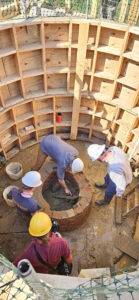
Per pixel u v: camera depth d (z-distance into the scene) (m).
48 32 3.86
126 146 5.27
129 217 4.49
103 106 5.01
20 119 4.82
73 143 5.80
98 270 2.52
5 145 4.94
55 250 2.38
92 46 3.96
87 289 1.55
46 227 2.32
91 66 4.41
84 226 4.35
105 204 4.64
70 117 5.50
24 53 3.93
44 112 5.02
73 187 4.71
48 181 4.57
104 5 4.06
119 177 3.31
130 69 4.10
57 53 4.17
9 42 3.71
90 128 5.44
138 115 4.43
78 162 3.48
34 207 3.26
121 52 3.83
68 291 1.64
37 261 2.38
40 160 4.54
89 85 4.75
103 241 4.17
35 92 4.64
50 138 3.85
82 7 4.11
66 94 4.70
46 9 4.02
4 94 4.32
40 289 1.65
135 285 1.77
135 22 4.07
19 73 4.04
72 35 3.96
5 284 1.59
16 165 5.01
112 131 5.27
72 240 4.15
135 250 3.97
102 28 3.78
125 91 4.48
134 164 5.13
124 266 3.87
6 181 4.96
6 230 4.24
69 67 4.27
